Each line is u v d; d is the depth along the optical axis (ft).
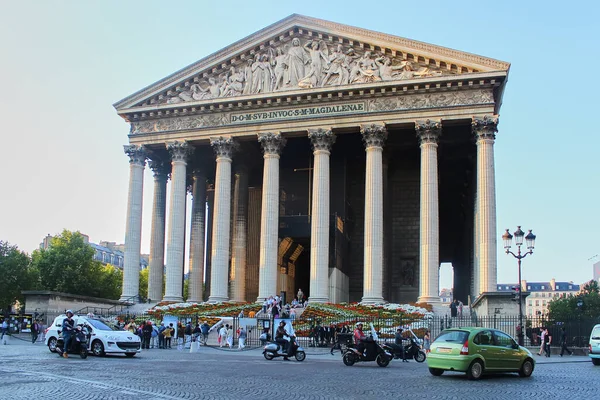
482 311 193.47
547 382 95.09
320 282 225.35
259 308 217.56
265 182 236.43
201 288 267.18
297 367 116.67
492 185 212.02
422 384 89.40
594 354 135.85
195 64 246.68
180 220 245.04
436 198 217.77
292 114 236.02
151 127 252.62
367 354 122.52
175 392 74.49
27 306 224.53
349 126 228.63
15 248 406.21
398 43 224.53
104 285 421.59
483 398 74.38
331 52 234.79
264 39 239.91
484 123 214.48
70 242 413.18
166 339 182.19
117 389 75.82
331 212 258.78
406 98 224.74
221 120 244.42
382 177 245.45
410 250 262.26
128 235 248.52
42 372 94.84
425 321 183.21
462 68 218.59
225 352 162.30
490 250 208.13
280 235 260.21
